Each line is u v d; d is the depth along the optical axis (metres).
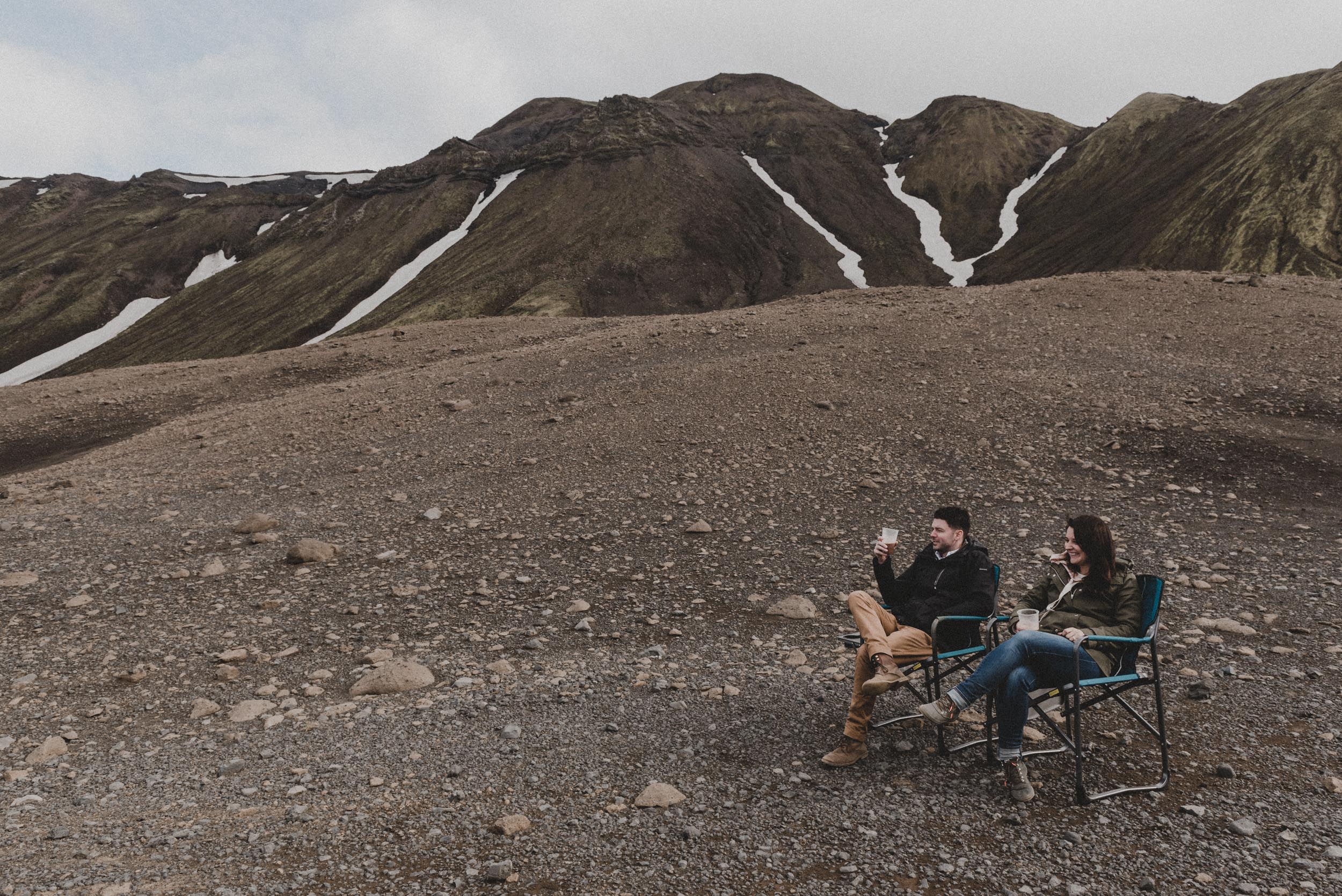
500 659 6.70
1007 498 10.89
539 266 172.88
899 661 4.86
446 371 20.78
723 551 9.30
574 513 10.87
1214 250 140.62
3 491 13.49
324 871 3.84
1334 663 5.82
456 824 4.24
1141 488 11.09
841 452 12.85
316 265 196.38
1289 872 3.54
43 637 7.54
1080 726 4.93
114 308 199.00
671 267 172.62
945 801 4.33
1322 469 11.20
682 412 15.12
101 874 3.86
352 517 11.24
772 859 3.84
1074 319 19.64
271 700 6.14
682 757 4.93
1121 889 3.50
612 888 3.64
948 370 16.67
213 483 13.45
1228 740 4.83
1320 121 154.25
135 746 5.45
